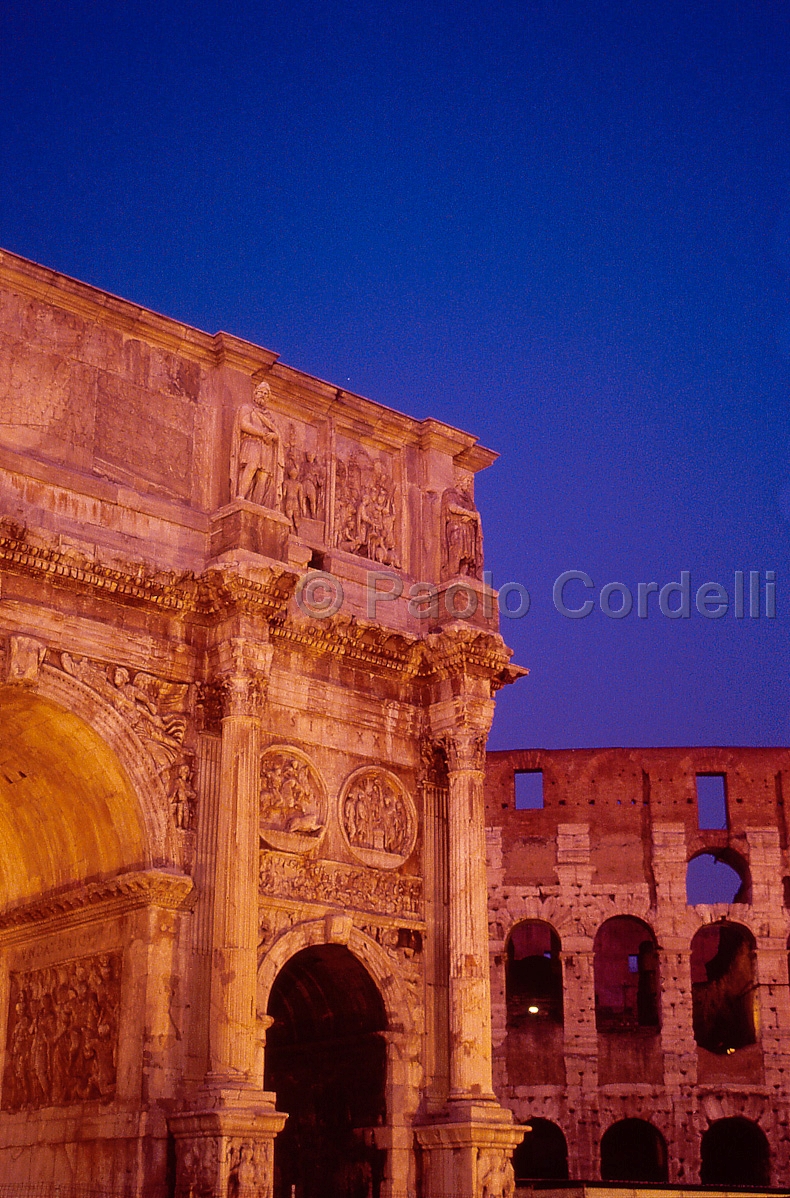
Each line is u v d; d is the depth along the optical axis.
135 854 27.45
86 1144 26.50
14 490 27.17
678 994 59.50
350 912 29.48
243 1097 25.31
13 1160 28.27
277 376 31.84
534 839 62.12
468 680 31.58
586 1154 56.97
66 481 27.84
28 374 28.11
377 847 30.55
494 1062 58.28
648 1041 58.81
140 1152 25.25
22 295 28.52
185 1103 25.81
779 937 60.22
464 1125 28.27
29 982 29.53
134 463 29.17
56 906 28.56
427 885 31.11
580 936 60.53
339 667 31.08
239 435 30.03
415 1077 29.59
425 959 30.59
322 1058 30.81
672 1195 33.31
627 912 60.78
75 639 27.05
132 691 27.56
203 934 27.19
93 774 27.61
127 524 28.53
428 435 34.47
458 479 35.22
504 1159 28.67
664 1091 57.88
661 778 62.81
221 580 28.11
